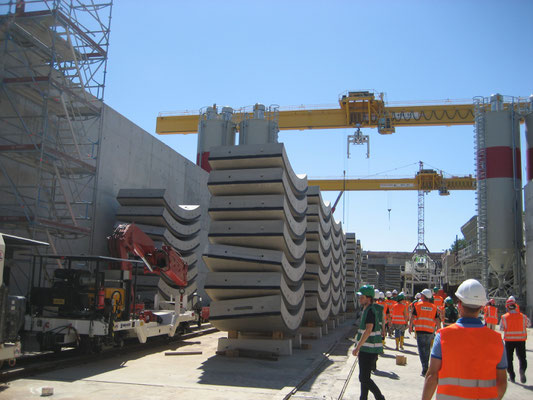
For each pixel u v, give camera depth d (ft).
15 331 30.68
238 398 27.30
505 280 137.28
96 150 70.08
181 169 100.12
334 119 165.89
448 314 56.90
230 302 45.03
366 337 23.98
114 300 42.50
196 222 84.38
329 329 78.84
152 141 86.99
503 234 131.34
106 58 68.90
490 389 12.13
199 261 107.45
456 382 12.23
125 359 42.01
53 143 60.44
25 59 59.88
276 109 160.15
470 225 219.82
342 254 96.53
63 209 61.16
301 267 52.42
